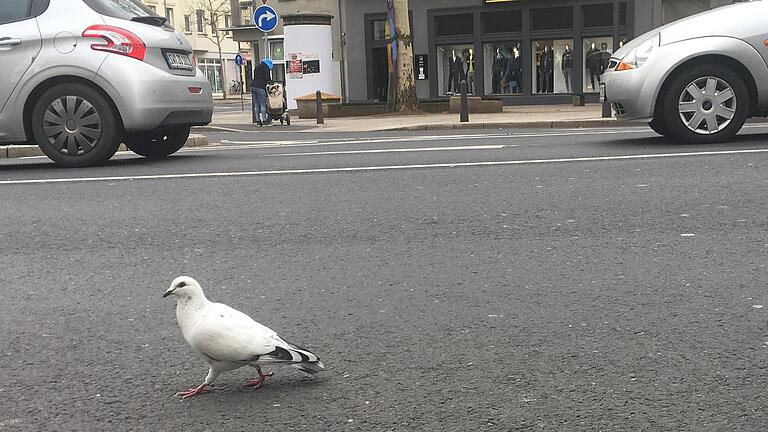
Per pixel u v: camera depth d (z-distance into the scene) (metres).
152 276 2.67
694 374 1.74
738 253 2.73
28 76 5.41
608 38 17.38
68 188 4.59
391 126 11.10
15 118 5.49
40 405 1.68
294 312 2.25
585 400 1.63
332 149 6.63
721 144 5.71
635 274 2.53
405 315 2.20
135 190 4.46
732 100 5.75
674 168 4.59
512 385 1.72
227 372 1.83
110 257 2.94
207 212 3.75
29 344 2.05
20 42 5.42
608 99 6.20
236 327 1.56
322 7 20.02
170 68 5.68
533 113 13.37
